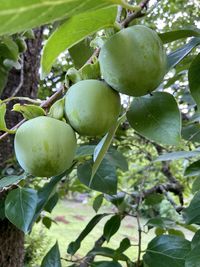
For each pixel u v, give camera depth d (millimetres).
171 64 275
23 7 124
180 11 757
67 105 234
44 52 206
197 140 464
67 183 734
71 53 365
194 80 266
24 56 663
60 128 229
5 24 125
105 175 447
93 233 2061
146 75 212
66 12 141
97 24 196
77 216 2795
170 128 238
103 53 221
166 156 422
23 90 656
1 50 512
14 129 244
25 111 244
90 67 246
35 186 617
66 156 230
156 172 864
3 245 594
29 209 396
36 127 226
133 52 210
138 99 250
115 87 223
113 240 1637
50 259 421
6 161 601
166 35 260
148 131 240
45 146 223
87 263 449
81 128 231
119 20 233
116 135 663
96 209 584
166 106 243
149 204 623
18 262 615
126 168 465
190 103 605
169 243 388
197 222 359
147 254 393
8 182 403
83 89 229
